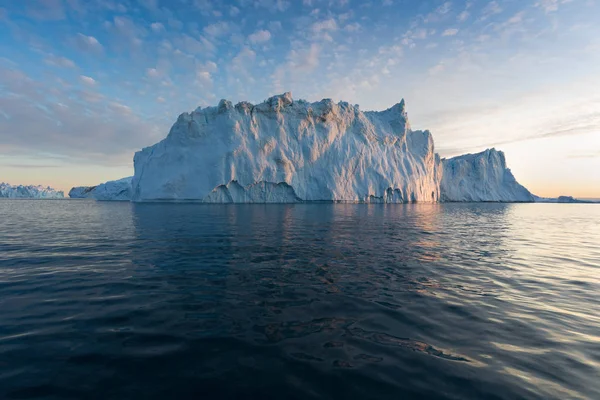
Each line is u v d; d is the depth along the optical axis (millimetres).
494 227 19734
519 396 2996
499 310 5172
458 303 5473
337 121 58031
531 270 8086
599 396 2996
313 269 7727
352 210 34500
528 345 3992
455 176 82188
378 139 61625
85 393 2979
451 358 3658
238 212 28406
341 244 11547
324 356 3674
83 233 14047
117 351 3721
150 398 2930
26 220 20859
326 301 5480
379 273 7453
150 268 7656
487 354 3760
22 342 3891
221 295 5715
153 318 4664
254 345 3902
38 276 6883
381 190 56969
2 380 3129
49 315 4742
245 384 3148
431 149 68812
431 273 7551
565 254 10625
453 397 2975
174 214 25766
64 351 3705
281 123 52969
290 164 51062
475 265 8531
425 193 65938
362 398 2963
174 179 45719
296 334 4219
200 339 4035
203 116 49969
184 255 9219
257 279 6770
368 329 4398
